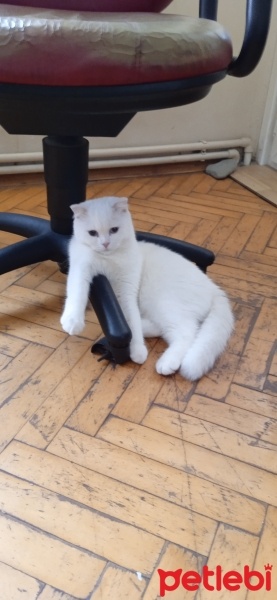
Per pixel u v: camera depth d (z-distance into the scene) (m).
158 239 1.11
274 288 1.17
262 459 0.72
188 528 0.62
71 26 0.59
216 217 1.55
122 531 0.62
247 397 0.84
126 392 0.83
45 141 0.97
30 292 1.10
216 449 0.74
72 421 0.77
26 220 1.14
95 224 0.88
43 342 0.94
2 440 0.73
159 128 1.88
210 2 0.99
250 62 0.78
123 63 0.60
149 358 0.92
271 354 0.94
